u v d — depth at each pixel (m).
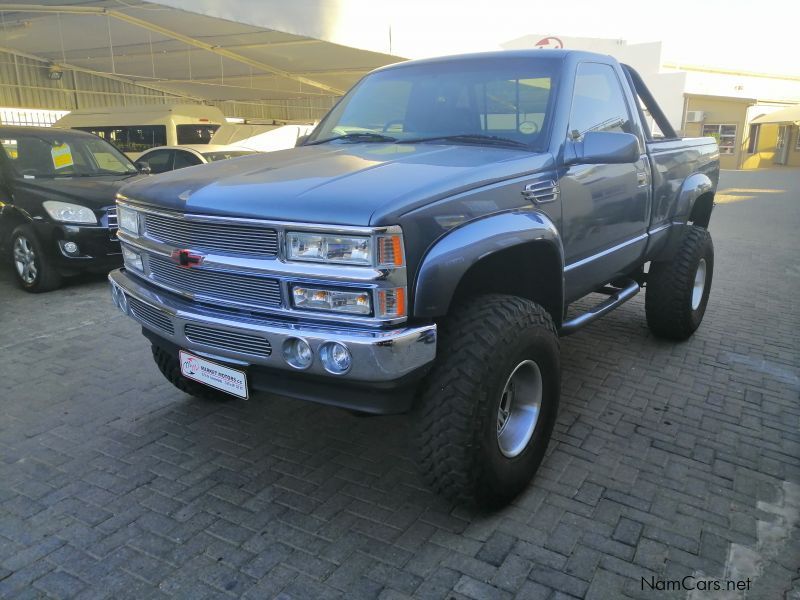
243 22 10.70
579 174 3.32
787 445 3.52
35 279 6.55
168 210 2.78
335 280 2.34
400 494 3.04
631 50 30.14
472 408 2.54
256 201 2.51
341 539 2.71
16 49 16.66
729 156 34.53
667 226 4.62
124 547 2.66
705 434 3.64
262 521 2.83
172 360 3.65
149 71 18.62
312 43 13.83
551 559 2.58
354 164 2.90
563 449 3.45
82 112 15.17
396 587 2.42
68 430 3.66
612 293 4.60
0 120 18.02
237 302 2.60
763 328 5.61
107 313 5.89
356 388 2.46
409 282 2.37
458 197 2.56
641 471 3.24
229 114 24.66
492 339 2.59
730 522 2.83
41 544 2.67
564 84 3.38
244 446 3.50
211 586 2.43
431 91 3.70
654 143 4.38
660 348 5.04
